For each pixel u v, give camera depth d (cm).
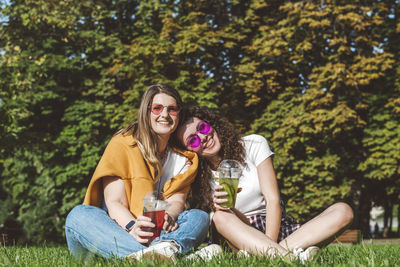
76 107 1491
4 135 987
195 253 243
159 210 246
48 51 1525
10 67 962
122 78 1558
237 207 318
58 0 1005
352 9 1372
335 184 1448
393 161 1363
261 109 1562
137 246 238
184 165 321
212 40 1409
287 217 322
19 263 232
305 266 204
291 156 1398
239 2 1545
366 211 1761
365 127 1483
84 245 251
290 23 1420
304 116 1350
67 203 1491
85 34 1388
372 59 1323
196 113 337
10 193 1862
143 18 1497
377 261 218
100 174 279
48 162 1527
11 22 969
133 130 311
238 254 246
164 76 1436
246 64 1478
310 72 1521
